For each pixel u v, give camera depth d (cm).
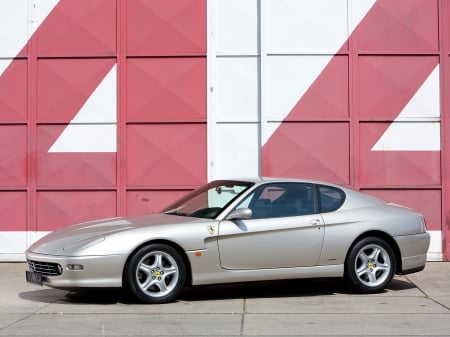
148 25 1158
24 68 1156
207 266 790
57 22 1159
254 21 1157
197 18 1157
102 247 755
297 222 825
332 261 839
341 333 640
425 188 1144
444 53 1149
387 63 1152
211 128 1148
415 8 1155
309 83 1151
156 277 779
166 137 1152
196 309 759
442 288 910
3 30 1157
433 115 1149
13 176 1151
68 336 627
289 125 1148
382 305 788
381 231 859
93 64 1155
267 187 845
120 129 1149
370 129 1148
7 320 700
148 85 1153
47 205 1149
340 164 1146
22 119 1153
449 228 1141
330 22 1155
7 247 1148
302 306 782
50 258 766
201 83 1154
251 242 806
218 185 896
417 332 645
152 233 773
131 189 1146
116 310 750
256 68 1153
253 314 732
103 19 1159
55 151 1152
